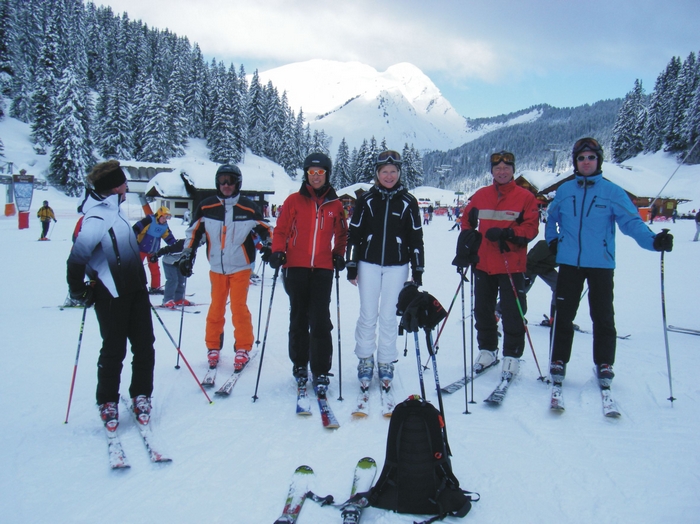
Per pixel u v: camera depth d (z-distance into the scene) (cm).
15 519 210
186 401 347
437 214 6150
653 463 259
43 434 290
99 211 288
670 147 6359
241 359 408
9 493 229
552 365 368
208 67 8056
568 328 368
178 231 2194
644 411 326
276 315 643
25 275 952
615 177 3195
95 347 473
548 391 367
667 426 303
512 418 320
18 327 547
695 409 328
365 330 370
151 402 338
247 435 295
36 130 5112
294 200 365
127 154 5562
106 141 5472
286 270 371
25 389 359
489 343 417
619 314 647
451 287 900
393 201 357
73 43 6781
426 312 257
